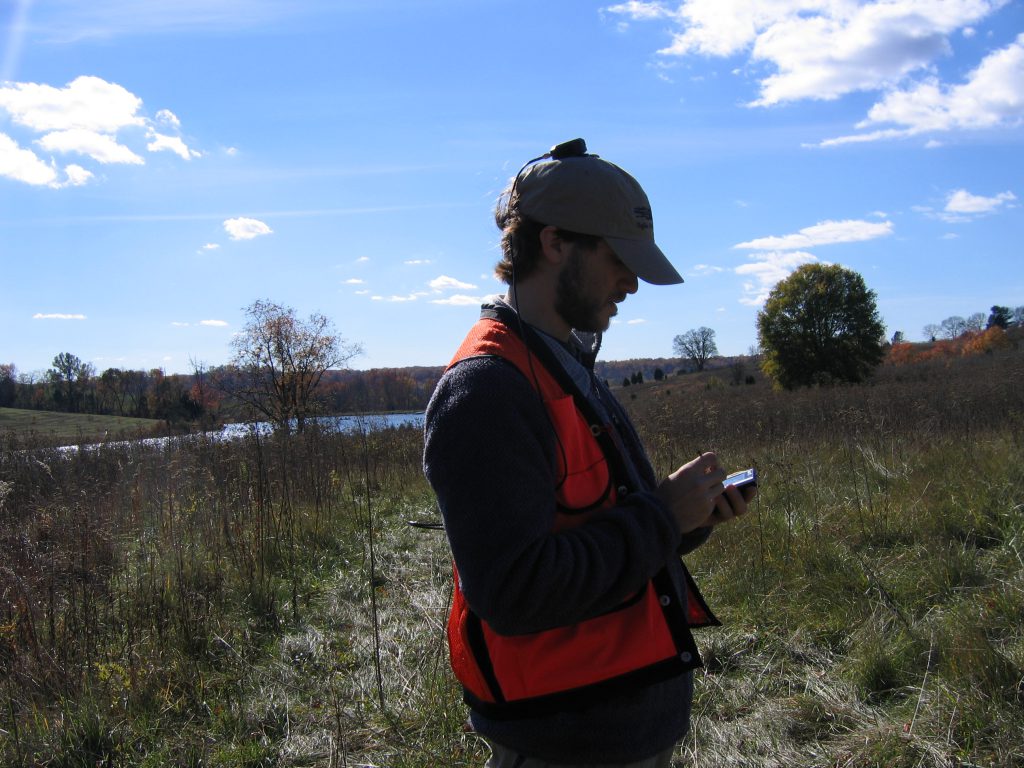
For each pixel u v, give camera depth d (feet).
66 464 25.86
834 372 115.34
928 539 15.52
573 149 4.55
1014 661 10.10
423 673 11.69
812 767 9.04
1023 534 14.97
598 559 3.75
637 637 4.04
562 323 4.49
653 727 4.10
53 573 13.46
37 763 9.52
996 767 8.50
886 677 10.84
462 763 9.46
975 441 24.39
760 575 14.78
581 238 4.30
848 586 13.89
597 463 4.17
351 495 25.91
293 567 16.51
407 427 38.63
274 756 9.96
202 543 18.02
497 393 3.88
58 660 11.82
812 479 21.34
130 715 10.85
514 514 3.69
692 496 4.20
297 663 12.73
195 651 13.04
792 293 117.19
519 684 4.03
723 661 11.97
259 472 20.08
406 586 16.37
